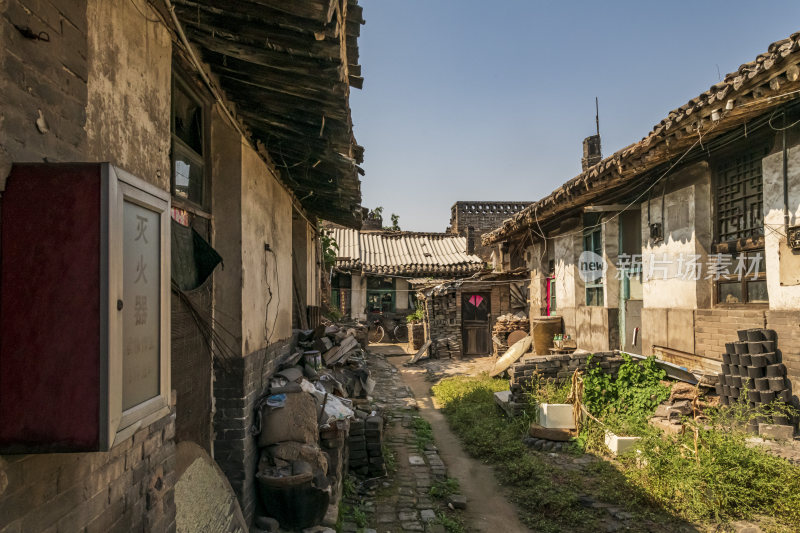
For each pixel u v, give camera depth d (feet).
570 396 23.38
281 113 13.35
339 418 16.80
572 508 16.10
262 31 9.16
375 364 46.70
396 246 71.00
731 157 20.62
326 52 9.55
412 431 26.50
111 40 7.22
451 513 16.80
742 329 19.19
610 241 29.71
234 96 13.06
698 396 20.63
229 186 14.02
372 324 64.54
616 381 25.11
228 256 13.91
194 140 13.08
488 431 24.43
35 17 5.35
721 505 14.74
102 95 6.93
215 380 13.56
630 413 22.90
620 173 22.88
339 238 68.59
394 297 65.67
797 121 16.62
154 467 7.80
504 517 16.46
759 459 15.21
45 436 4.64
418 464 21.40
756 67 14.66
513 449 21.63
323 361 24.00
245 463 13.37
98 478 6.14
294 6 8.05
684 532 14.07
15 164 4.85
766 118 17.52
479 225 79.92
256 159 15.61
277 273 18.80
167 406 6.60
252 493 13.74
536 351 36.99
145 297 6.03
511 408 26.18
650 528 14.44
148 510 7.52
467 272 64.64
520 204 80.89
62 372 4.69
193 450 11.62
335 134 14.15
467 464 21.66
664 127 19.06
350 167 16.98
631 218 28.96
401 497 18.11
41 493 5.08
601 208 27.30
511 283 51.08
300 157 17.16
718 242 21.31
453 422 27.71
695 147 20.89
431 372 43.62
